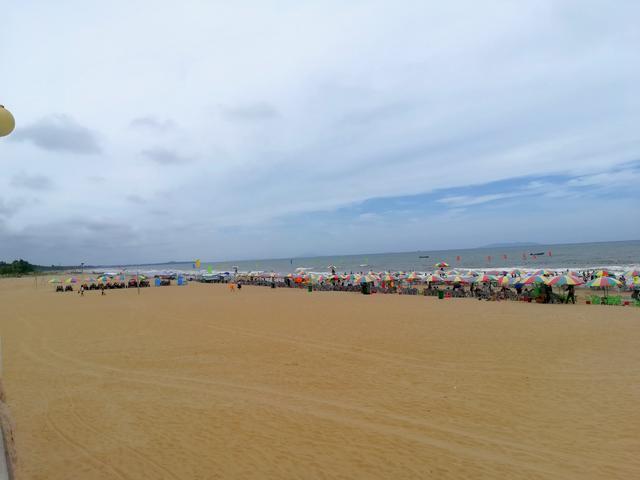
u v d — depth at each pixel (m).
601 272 30.19
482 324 16.45
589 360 10.63
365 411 7.52
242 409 7.78
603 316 17.75
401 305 24.12
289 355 12.20
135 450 6.10
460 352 11.88
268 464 5.55
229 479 5.18
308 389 8.98
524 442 6.08
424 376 9.70
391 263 105.81
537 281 23.47
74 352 13.41
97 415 7.65
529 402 7.80
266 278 61.34
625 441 6.03
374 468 5.39
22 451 6.14
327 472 5.30
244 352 12.77
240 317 20.44
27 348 14.29
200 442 6.33
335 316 19.83
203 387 9.32
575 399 7.89
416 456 5.69
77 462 5.75
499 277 29.05
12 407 8.19
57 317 23.00
